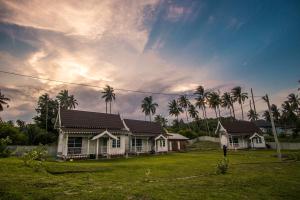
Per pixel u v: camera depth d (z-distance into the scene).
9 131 34.91
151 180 11.29
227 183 10.33
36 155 13.75
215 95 74.38
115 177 12.19
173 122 92.12
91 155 26.97
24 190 7.87
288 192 8.71
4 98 52.59
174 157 28.16
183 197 7.74
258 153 32.81
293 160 21.80
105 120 32.19
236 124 50.12
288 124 83.31
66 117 28.16
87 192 8.07
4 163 13.22
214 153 35.97
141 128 37.59
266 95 24.91
